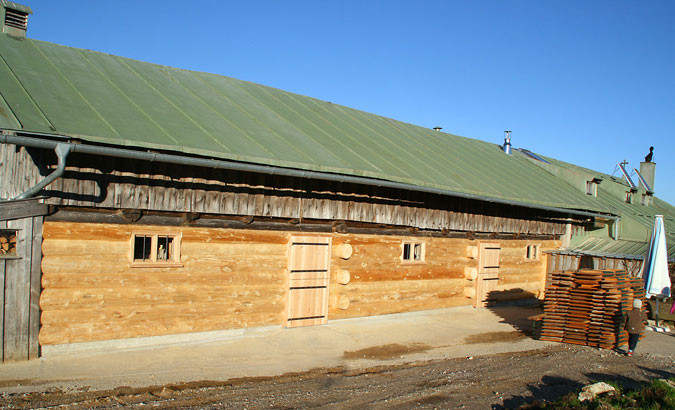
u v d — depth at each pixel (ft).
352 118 60.18
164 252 34.94
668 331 52.39
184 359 31.89
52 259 29.71
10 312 28.25
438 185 47.06
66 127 28.37
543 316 44.68
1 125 26.11
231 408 23.80
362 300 46.34
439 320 50.62
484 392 28.32
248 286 38.04
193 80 48.88
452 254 55.47
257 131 41.04
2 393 24.00
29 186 28.68
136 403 23.72
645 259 53.98
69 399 23.77
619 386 29.86
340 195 43.34
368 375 31.24
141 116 34.55
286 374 30.66
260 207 38.01
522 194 58.95
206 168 35.17
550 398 27.71
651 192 102.68
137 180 32.24
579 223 73.97
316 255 42.06
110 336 31.73
